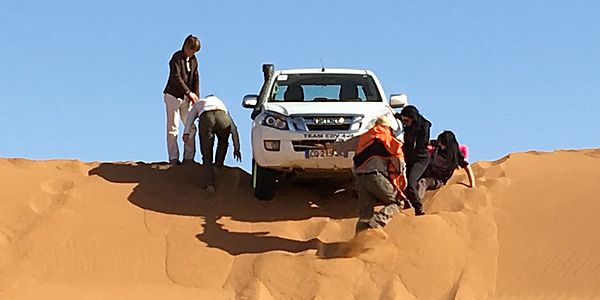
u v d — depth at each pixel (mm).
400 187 11969
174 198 13500
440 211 12852
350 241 11812
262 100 13945
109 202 13109
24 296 11000
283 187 14125
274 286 11227
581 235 12062
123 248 12125
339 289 11109
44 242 12086
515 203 12945
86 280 11523
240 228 12703
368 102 13594
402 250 11719
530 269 11484
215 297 11109
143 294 11148
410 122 12625
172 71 14875
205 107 13914
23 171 14047
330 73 14391
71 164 14648
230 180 14211
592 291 10930
